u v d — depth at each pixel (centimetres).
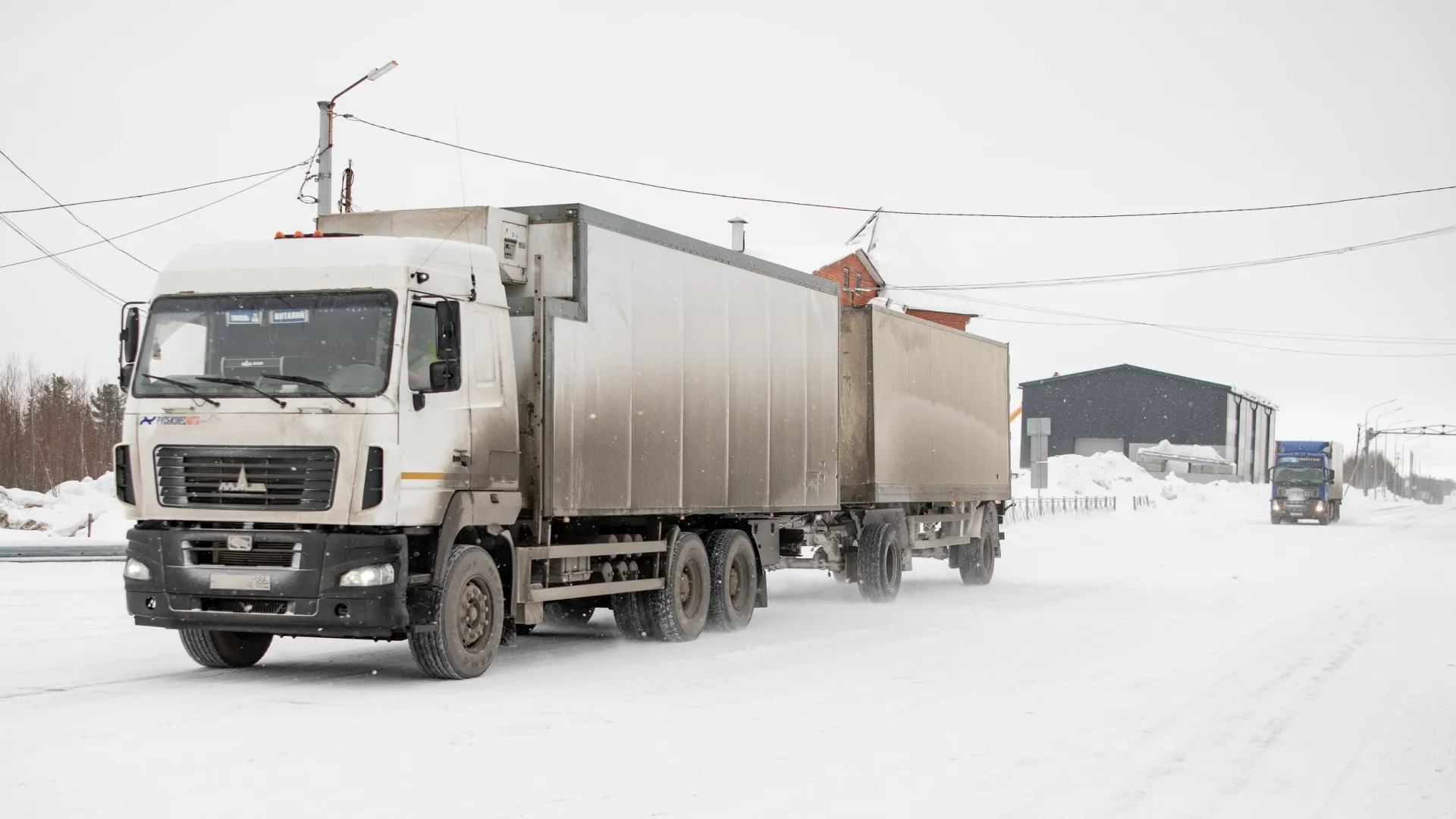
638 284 1324
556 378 1185
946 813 657
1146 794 705
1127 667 1193
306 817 629
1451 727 914
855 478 1897
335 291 1037
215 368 1041
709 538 1498
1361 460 15775
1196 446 9756
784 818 645
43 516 3045
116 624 1434
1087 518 5475
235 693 994
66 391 5597
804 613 1714
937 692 1041
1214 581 2284
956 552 2302
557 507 1188
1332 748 838
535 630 1510
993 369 2467
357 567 994
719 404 1480
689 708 958
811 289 1719
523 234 1235
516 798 675
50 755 757
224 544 1018
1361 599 1914
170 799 657
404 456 1012
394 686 1049
